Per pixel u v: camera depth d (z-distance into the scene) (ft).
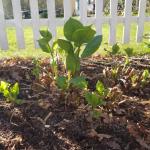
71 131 2.10
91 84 2.85
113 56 3.94
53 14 4.68
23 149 1.96
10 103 2.45
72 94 2.44
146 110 2.43
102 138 2.04
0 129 2.15
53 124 2.18
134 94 2.72
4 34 4.72
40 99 2.50
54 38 4.80
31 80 2.95
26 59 3.82
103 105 2.36
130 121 2.24
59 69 3.03
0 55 4.42
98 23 4.89
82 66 3.37
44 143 2.01
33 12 4.62
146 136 2.09
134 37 6.14
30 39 6.11
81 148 1.97
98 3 4.76
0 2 4.49
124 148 1.98
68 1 4.66
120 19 4.99
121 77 2.95
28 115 2.29
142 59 3.75
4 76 3.05
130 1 4.90
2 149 1.96
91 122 2.18
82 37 2.26
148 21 5.14
